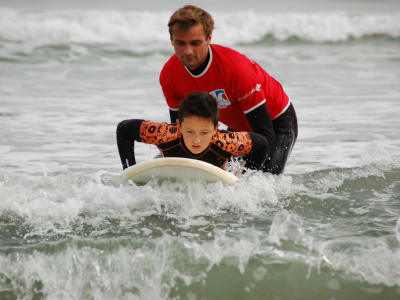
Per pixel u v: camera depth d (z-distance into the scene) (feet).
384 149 57.62
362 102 90.84
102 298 31.30
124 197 39.09
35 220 36.60
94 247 32.45
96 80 112.47
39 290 31.27
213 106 38.22
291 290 31.19
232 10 225.35
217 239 33.42
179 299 31.27
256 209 39.29
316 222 37.17
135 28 170.19
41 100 91.15
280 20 181.37
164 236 33.81
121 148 42.88
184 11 40.52
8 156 58.75
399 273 31.37
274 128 50.14
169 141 40.65
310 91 100.83
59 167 55.01
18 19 167.43
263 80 47.01
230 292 31.27
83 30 162.20
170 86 46.55
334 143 65.82
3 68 122.42
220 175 38.40
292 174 50.52
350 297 30.83
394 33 179.63
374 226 36.32
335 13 207.62
